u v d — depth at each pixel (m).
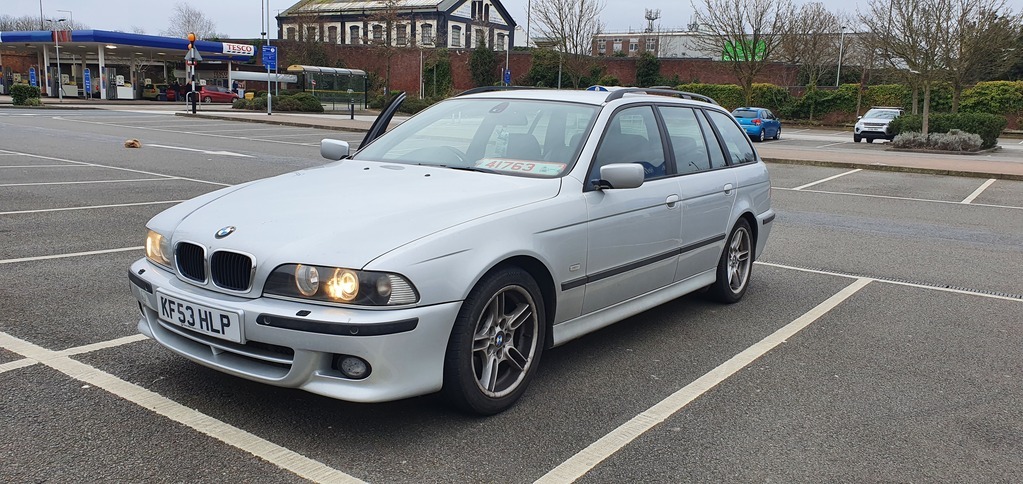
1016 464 3.35
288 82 54.78
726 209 5.52
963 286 6.76
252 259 3.21
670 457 3.30
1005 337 5.24
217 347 3.34
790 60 54.28
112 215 8.57
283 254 3.17
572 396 3.95
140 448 3.17
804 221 10.34
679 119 5.31
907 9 26.97
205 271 3.37
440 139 4.70
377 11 63.97
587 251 4.07
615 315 4.47
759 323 5.42
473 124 4.71
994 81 45.41
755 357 4.68
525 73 60.84
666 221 4.74
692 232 5.09
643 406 3.85
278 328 3.12
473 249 3.38
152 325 3.68
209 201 3.85
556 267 3.85
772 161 19.73
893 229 9.86
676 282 5.09
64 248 6.85
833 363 4.62
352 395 3.12
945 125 28.12
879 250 8.38
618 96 4.79
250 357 3.26
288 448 3.22
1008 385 4.33
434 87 59.69
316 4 81.56
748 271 6.06
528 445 3.36
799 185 14.83
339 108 44.50
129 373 3.98
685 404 3.90
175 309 3.44
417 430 3.45
